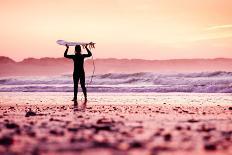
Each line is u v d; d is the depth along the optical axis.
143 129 7.41
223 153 4.57
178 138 6.03
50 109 13.83
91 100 20.55
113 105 16.30
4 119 9.91
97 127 7.52
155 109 13.82
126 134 6.52
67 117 10.48
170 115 11.20
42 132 6.79
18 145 5.11
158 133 6.58
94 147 4.90
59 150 4.63
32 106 15.73
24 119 9.93
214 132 7.07
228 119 10.01
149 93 31.25
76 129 7.26
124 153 4.42
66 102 18.72
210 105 16.56
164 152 4.57
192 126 8.14
